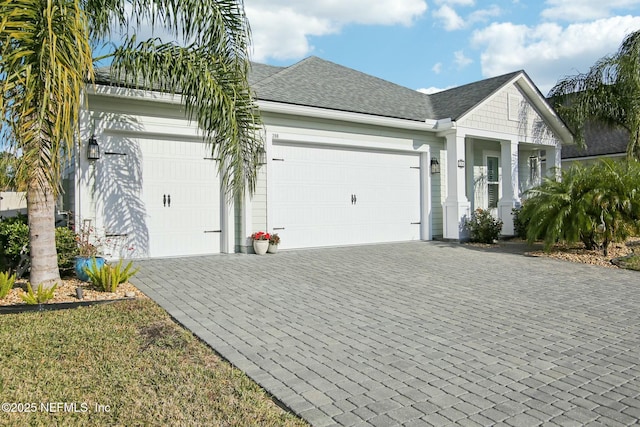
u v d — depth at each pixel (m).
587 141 18.09
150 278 6.76
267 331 4.46
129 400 2.97
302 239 10.35
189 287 6.25
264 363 3.65
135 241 8.41
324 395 3.10
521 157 16.55
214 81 6.58
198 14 6.40
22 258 6.56
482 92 13.11
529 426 2.70
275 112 9.77
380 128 11.50
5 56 4.61
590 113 13.88
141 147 8.46
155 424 2.69
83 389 3.12
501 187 14.27
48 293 5.14
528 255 9.81
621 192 9.18
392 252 10.04
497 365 3.68
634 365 3.72
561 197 9.49
